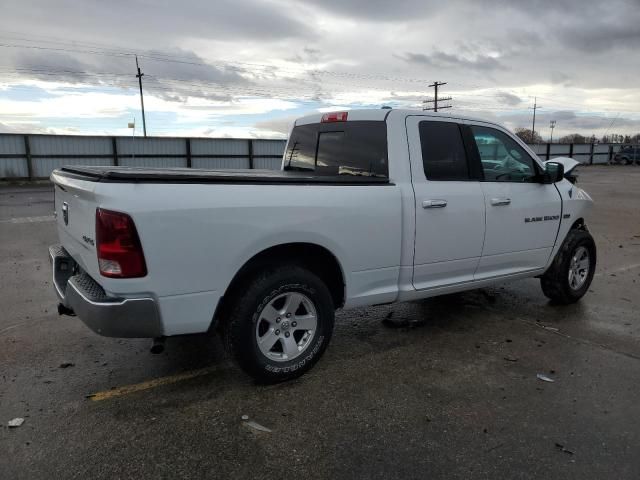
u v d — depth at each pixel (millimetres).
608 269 7293
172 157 27812
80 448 2869
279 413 3275
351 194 3744
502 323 5012
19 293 5789
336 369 3939
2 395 3453
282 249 3625
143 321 3033
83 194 3080
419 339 4578
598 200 17016
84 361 4012
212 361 4047
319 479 2645
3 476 2621
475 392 3576
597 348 4387
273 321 3590
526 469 2729
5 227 10469
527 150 5039
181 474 2668
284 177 3506
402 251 4082
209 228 3133
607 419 3229
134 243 2918
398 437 3018
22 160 23922
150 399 3430
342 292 3990
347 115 4477
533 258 5125
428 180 4211
